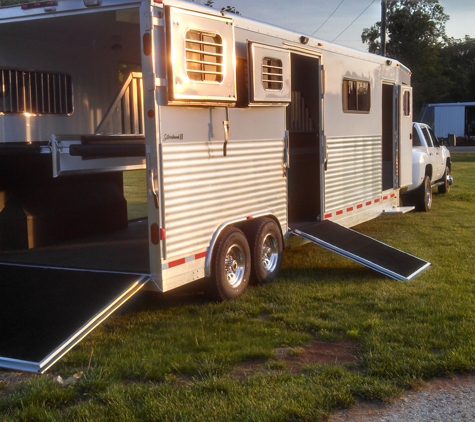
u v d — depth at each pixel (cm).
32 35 630
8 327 455
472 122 3862
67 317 459
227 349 465
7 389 409
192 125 530
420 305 569
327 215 793
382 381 405
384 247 742
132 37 667
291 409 360
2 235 633
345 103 830
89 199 721
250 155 619
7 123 625
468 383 409
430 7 4756
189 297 612
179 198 516
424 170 1191
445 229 997
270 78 639
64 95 686
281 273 707
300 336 493
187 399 376
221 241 574
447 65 6000
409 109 1080
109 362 442
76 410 364
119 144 551
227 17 565
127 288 488
